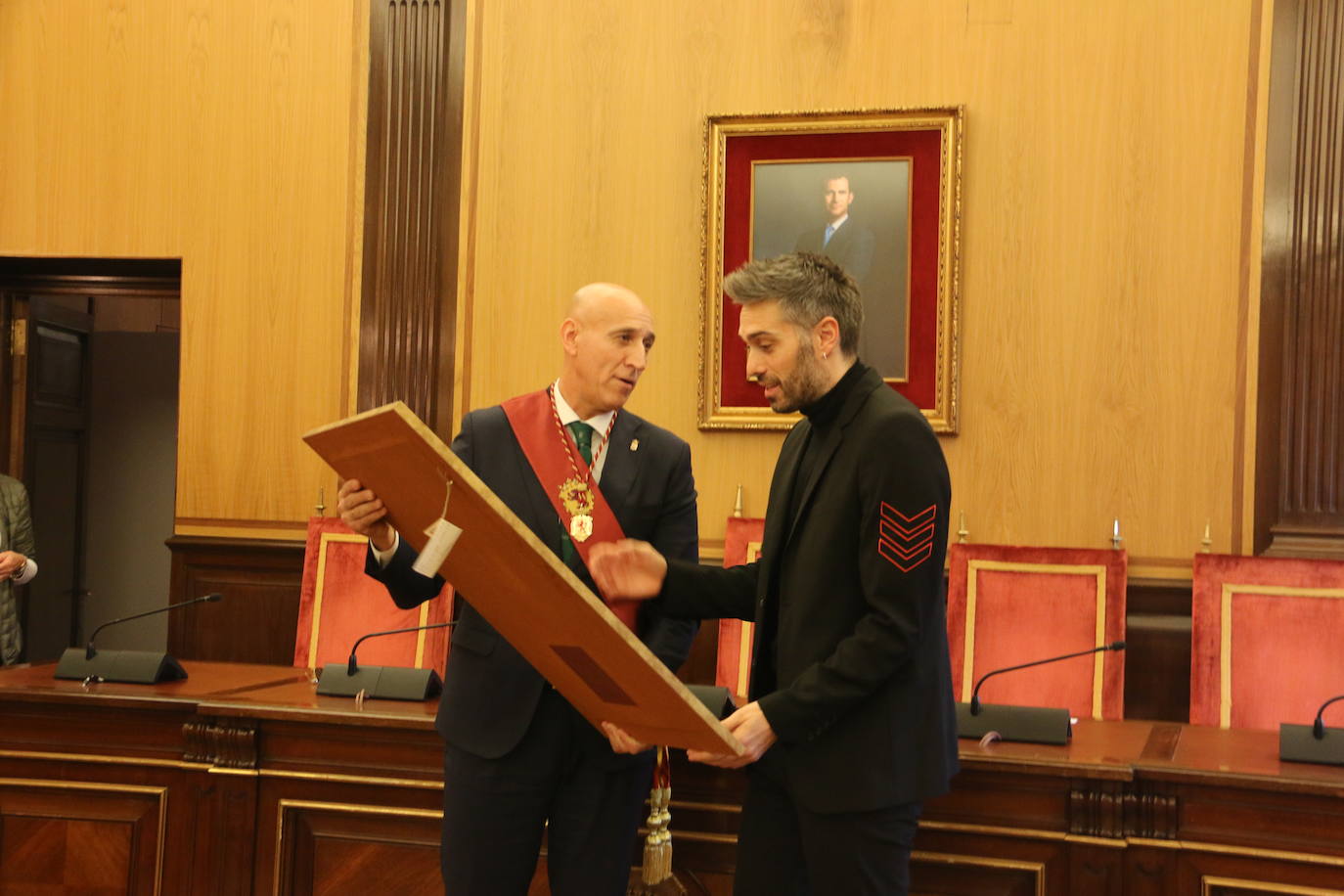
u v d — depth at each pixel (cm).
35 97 522
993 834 271
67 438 633
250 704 313
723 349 457
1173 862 261
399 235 491
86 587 718
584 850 250
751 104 460
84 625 718
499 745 245
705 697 273
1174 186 424
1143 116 427
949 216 438
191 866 317
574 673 208
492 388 480
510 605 202
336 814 310
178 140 511
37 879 328
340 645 416
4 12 525
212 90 509
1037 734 290
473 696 250
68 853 327
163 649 714
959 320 438
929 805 276
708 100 464
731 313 456
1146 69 427
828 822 204
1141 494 424
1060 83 434
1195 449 420
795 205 453
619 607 249
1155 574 421
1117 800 262
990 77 440
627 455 266
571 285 474
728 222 458
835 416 217
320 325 498
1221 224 420
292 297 500
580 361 262
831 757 204
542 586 179
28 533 500
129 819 324
